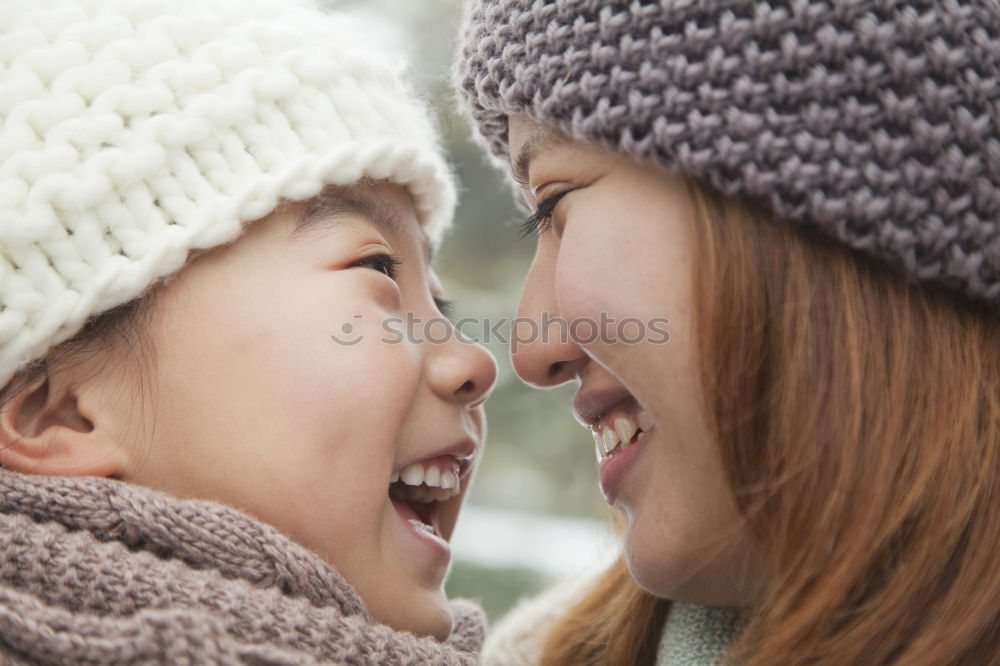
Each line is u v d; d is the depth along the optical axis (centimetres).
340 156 114
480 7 107
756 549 97
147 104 107
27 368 105
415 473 123
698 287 90
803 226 89
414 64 169
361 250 119
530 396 316
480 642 135
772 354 90
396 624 116
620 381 101
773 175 86
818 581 88
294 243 114
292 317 111
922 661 84
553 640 136
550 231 113
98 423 107
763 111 86
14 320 101
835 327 88
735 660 101
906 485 87
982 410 89
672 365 94
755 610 101
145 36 110
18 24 106
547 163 101
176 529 97
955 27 83
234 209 107
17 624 87
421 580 119
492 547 267
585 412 116
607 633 131
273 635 92
